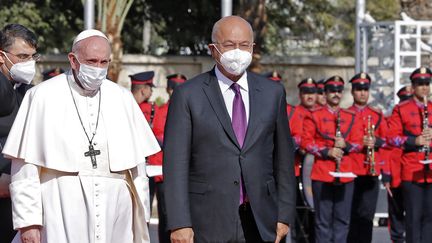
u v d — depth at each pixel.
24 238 7.69
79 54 7.67
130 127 7.99
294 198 8.31
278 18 30.61
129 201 7.98
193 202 8.11
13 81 8.73
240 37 7.97
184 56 26.09
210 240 8.05
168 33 28.62
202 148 8.09
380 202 19.27
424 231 14.70
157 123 15.18
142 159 8.00
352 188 15.22
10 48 8.59
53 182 7.74
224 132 8.08
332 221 15.27
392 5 37.69
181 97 8.12
